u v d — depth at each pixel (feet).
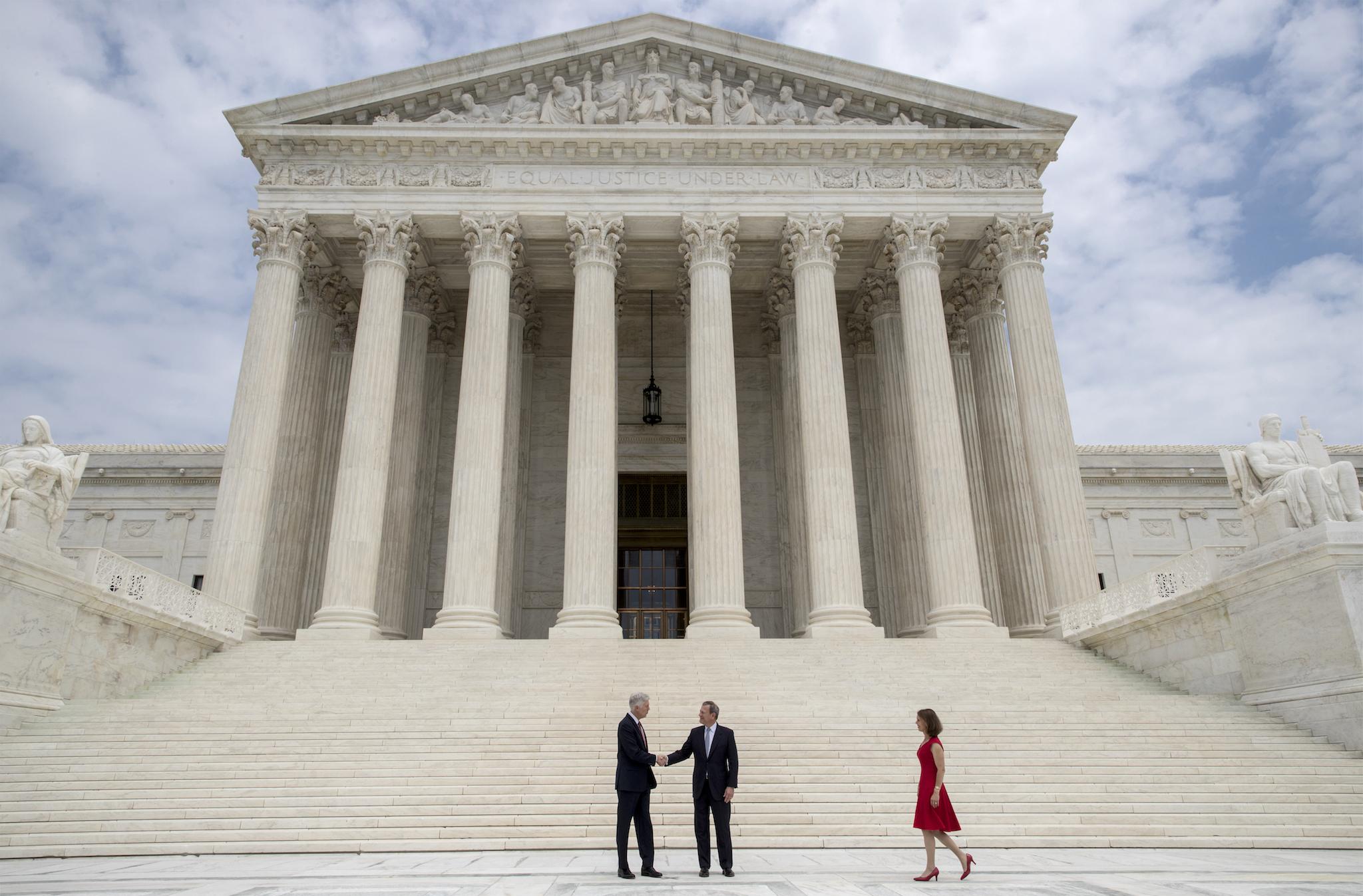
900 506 121.60
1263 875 35.09
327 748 56.75
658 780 52.21
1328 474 63.52
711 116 116.57
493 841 44.80
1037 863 39.58
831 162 116.06
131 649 72.64
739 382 145.38
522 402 138.92
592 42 117.60
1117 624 81.71
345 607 95.04
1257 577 64.39
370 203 111.75
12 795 49.49
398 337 107.96
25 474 64.34
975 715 63.67
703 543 99.71
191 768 53.67
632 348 147.74
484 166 114.42
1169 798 50.06
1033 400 106.73
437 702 67.05
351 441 101.55
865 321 140.26
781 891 31.73
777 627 133.28
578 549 98.68
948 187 115.55
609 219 112.06
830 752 56.34
